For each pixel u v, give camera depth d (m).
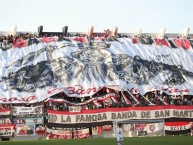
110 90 80.06
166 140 59.69
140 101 79.19
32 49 86.62
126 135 71.94
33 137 69.75
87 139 64.06
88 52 87.56
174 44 95.75
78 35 95.56
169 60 90.75
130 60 87.19
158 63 88.81
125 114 74.38
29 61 83.56
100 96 77.50
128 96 79.31
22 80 79.06
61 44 88.38
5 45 86.94
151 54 90.88
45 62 83.69
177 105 76.44
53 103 74.44
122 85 80.75
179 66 89.75
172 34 102.69
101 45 89.81
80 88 79.38
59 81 80.06
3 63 82.56
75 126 72.12
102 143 54.75
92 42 90.38
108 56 87.12
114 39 92.56
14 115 70.00
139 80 83.56
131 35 100.06
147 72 85.75
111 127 73.50
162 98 81.44
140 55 89.62
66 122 71.94
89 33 96.31
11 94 75.69
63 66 83.12
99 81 81.56
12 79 79.12
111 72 83.69
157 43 94.62
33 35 94.00
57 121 71.50
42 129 70.50
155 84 83.75
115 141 58.09
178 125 75.25
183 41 97.25
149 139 61.78
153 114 75.12
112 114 74.00
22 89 77.19
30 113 70.50
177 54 93.12
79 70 83.00
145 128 72.69
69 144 54.03
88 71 83.12
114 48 89.81
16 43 87.62
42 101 74.81
